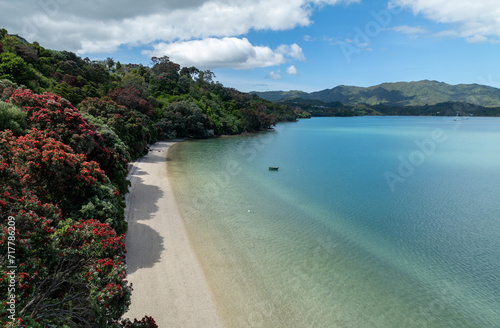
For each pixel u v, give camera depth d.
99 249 12.40
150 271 20.91
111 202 23.66
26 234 10.52
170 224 29.08
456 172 59.34
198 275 20.94
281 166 63.62
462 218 34.16
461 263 24.16
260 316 17.33
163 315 16.84
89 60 132.50
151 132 86.69
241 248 25.33
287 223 31.44
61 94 67.50
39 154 18.98
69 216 20.41
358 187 47.47
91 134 28.61
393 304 18.89
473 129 172.88
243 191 42.81
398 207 37.81
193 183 44.94
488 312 18.39
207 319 16.84
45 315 9.95
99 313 9.98
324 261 23.84
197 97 150.50
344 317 17.55
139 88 114.38
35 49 91.38
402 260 24.47
